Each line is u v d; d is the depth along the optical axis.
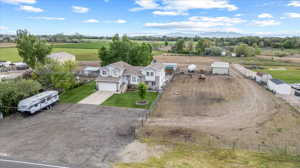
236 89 39.94
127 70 43.03
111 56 54.50
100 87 38.66
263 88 40.84
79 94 35.72
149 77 41.12
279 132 21.52
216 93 37.12
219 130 22.02
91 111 27.61
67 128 22.22
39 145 18.39
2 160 15.77
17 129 21.77
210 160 16.28
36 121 24.03
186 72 60.53
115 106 29.69
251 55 107.12
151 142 19.38
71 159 16.22
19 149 17.61
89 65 68.25
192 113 27.11
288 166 15.38
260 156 17.00
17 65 58.81
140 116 26.00
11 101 25.84
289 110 28.00
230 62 83.56
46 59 40.56
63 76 34.59
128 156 16.81
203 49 124.62
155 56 104.25
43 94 28.56
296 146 18.73
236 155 17.12
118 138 20.11
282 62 83.00
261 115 26.23
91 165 15.45
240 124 23.58
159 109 28.62
